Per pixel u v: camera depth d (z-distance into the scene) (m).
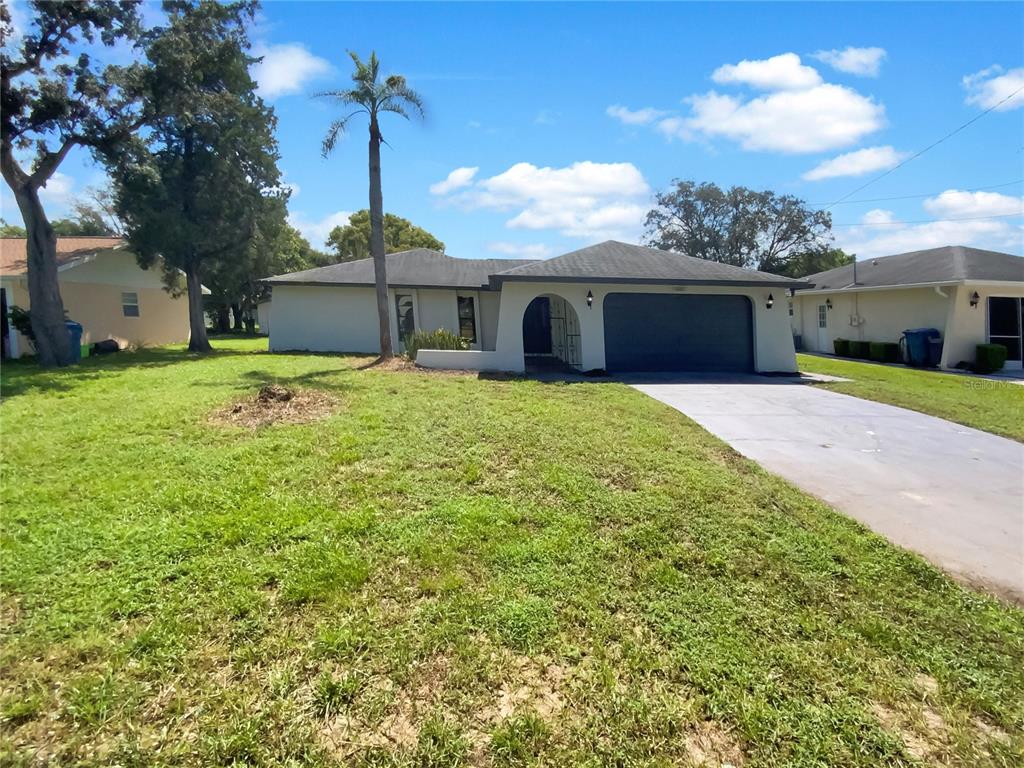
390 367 12.07
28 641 2.66
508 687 2.55
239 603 3.00
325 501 4.33
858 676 2.75
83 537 3.63
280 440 5.76
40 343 12.62
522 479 5.03
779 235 38.03
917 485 5.65
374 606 3.06
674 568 3.66
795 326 24.06
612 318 13.63
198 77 15.07
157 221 15.72
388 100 12.19
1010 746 2.38
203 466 4.97
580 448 5.98
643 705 2.48
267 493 4.43
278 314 17.17
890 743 2.36
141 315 20.86
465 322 18.17
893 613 3.32
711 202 38.22
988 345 15.73
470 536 3.88
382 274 12.78
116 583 3.14
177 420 6.48
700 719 2.44
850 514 4.85
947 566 3.96
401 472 5.03
